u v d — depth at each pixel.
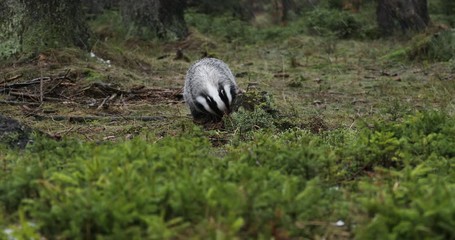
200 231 4.50
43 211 4.92
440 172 6.39
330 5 33.44
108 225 4.58
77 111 12.16
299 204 5.03
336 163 6.92
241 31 28.70
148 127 10.63
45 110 12.06
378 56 22.56
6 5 15.94
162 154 6.27
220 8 33.12
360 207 5.10
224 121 10.38
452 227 4.41
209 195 4.85
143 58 19.20
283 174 6.21
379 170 6.15
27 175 5.59
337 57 22.62
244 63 20.89
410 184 5.41
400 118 11.66
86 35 17.12
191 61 20.81
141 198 4.80
